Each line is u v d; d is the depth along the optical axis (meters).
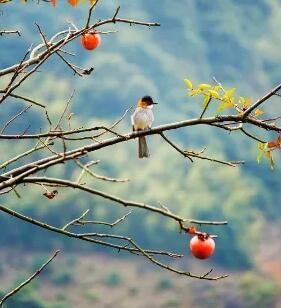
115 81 97.00
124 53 103.69
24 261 77.75
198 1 122.31
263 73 119.88
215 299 74.31
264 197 95.12
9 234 79.88
